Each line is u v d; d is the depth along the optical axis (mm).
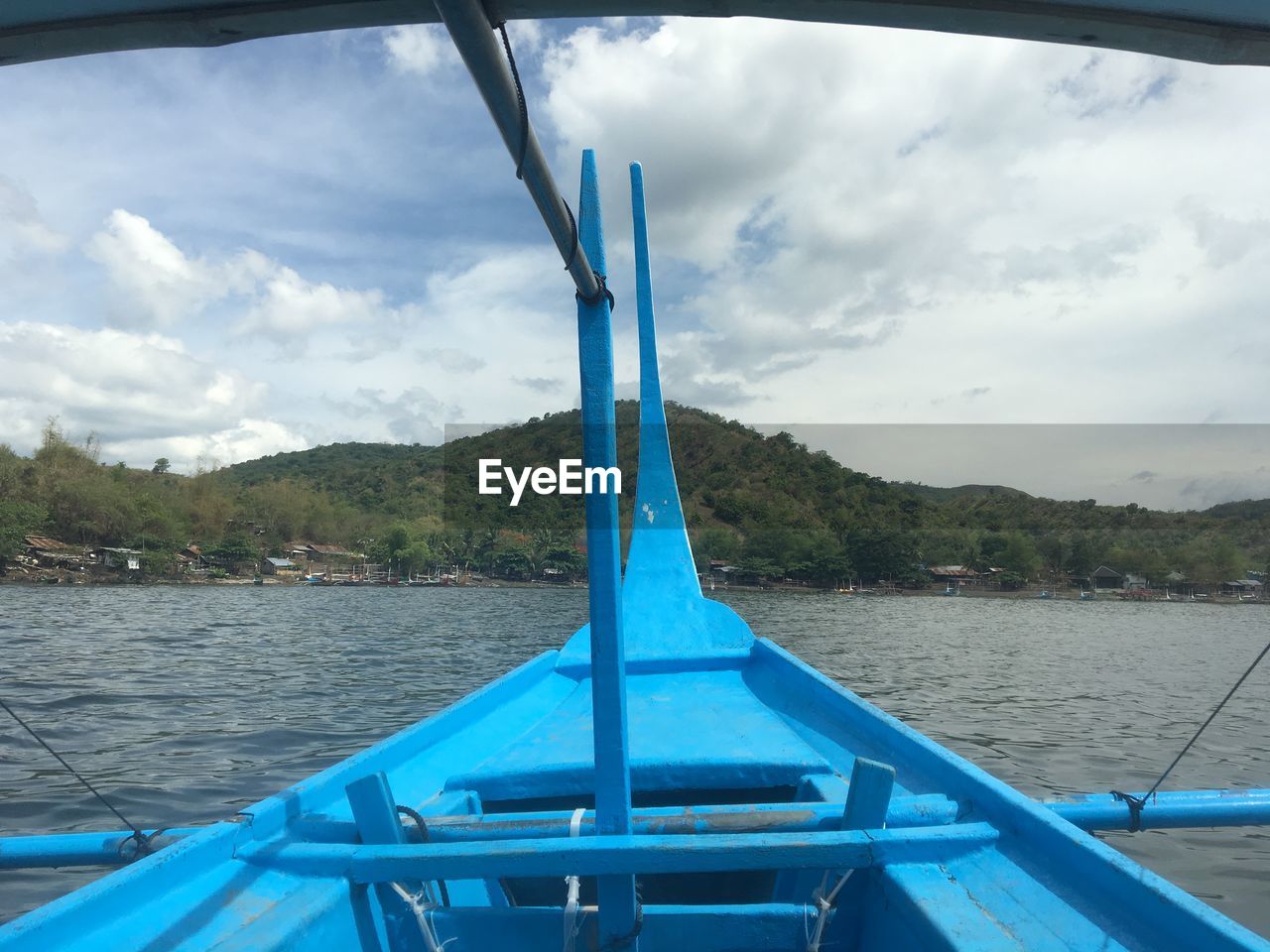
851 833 2012
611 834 1959
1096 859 1785
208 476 114500
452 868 1933
